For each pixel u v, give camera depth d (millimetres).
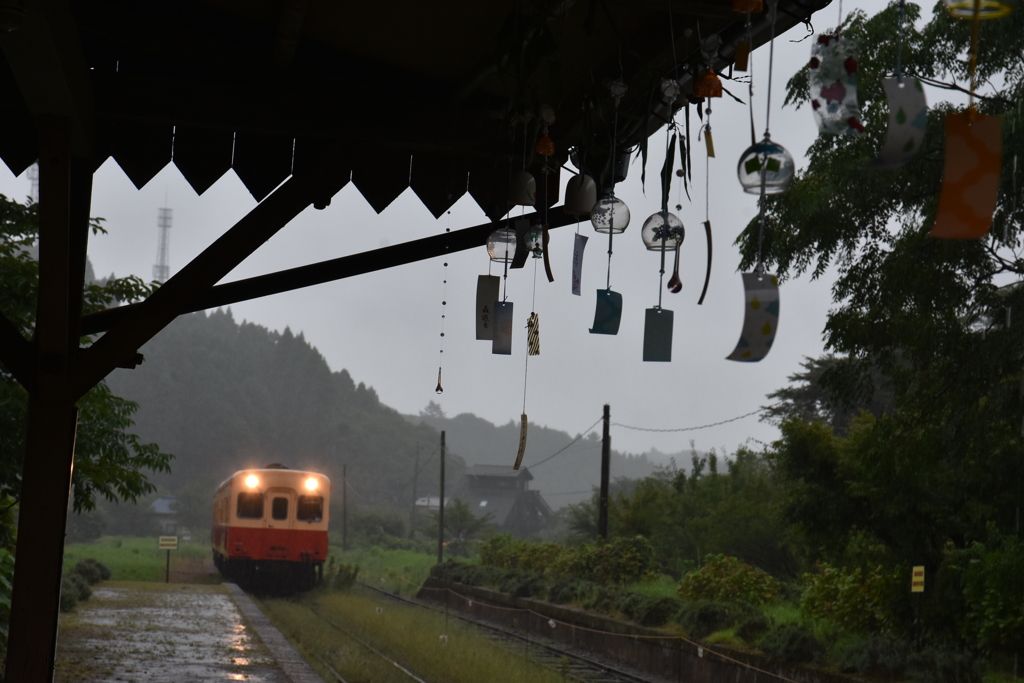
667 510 25297
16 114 4402
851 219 11109
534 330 3664
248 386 180000
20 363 4250
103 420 10094
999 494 10703
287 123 4453
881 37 10359
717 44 3145
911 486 11633
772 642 11914
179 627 14742
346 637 16906
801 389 30453
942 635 11234
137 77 4312
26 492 4145
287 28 3934
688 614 14312
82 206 4348
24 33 3203
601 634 16250
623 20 3703
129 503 103500
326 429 165750
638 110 3893
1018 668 10016
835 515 13266
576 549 23469
